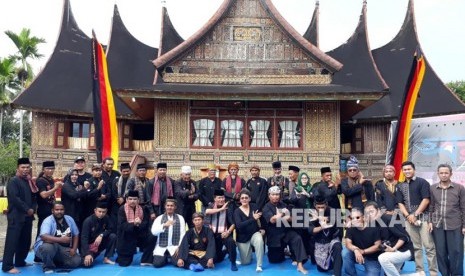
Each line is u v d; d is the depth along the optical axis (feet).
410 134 47.09
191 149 58.49
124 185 36.60
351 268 29.84
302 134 59.06
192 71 62.54
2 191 88.99
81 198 35.32
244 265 34.17
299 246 32.35
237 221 33.63
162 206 36.45
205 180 40.27
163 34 83.10
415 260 30.12
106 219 34.63
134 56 95.40
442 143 44.50
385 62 93.40
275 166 38.45
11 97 142.61
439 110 76.33
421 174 45.42
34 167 74.54
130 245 33.78
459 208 28.07
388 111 77.82
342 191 33.63
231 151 58.59
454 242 27.78
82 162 36.70
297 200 35.29
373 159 77.25
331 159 58.54
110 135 52.49
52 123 76.38
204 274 31.48
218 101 59.36
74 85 81.87
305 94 54.65
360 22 95.25
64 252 32.19
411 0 94.68
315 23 89.15
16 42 152.56
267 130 59.26
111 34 95.61
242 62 62.90
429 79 84.12
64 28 91.35
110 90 53.42
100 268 32.91
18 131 195.42
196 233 33.73
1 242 45.44
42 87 78.33
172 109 58.90
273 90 57.06
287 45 62.90
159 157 58.13
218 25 63.36
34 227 59.67
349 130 82.79
